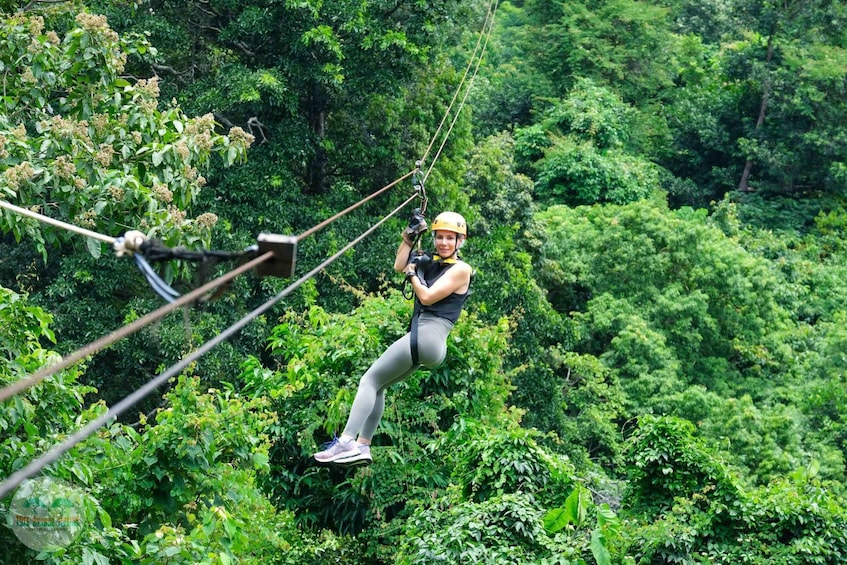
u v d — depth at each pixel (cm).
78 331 1877
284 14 2077
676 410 2612
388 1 2177
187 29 2181
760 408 2864
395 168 2356
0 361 908
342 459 732
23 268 1978
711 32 5044
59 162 1002
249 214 2033
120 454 1007
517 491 1151
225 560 890
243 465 1079
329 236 2098
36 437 904
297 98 2092
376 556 1339
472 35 4378
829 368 2834
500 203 2672
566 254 3083
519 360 2314
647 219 3083
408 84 2438
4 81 1138
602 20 4375
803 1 4266
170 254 413
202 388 1867
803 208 4169
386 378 746
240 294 1942
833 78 4147
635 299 3012
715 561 1249
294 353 1412
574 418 2580
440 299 740
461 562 1071
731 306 3053
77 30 1112
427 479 1329
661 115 4462
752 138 4297
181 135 1134
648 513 1326
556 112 4031
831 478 2502
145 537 903
